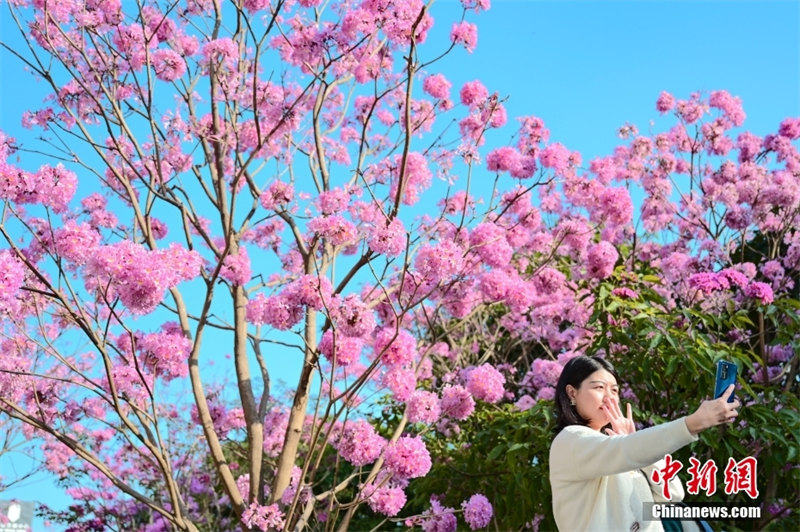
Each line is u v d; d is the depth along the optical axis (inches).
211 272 210.2
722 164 275.6
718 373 73.3
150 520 285.1
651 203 272.8
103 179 195.2
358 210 172.2
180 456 288.4
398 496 156.0
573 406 88.9
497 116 196.9
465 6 178.4
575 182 220.1
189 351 173.3
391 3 171.5
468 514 163.0
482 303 209.9
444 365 274.5
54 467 270.8
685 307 211.5
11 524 174.2
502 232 190.1
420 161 182.4
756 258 324.8
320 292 140.0
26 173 144.0
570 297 233.3
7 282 135.4
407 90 157.9
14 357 191.8
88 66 201.9
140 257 131.5
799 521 201.8
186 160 201.2
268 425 234.5
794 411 192.9
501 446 192.7
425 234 185.5
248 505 182.4
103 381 197.8
